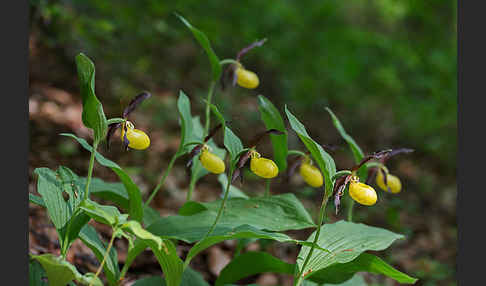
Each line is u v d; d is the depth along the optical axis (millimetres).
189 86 2545
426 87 3668
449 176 2650
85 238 1193
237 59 1416
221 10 3049
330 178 1156
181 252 1482
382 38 3744
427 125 3145
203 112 2367
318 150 1137
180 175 1815
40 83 1919
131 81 2279
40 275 1187
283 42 3262
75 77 2090
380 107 3344
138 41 2490
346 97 3287
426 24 4199
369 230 1284
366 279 1589
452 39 4082
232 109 2525
